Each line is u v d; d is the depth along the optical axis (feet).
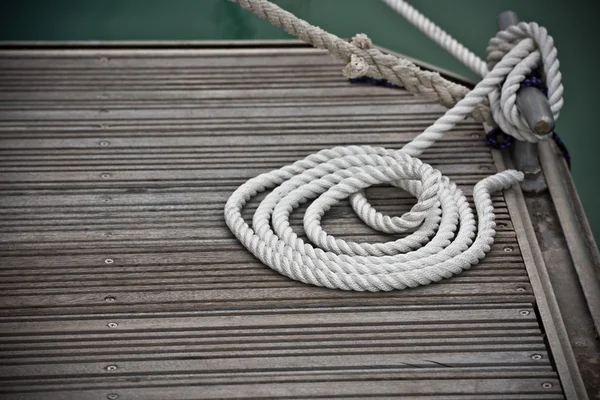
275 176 9.63
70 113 10.78
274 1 14.03
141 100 10.99
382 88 11.18
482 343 7.93
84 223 9.28
